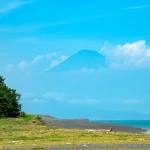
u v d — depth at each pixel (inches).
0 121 2898.6
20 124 2807.6
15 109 3304.6
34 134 2021.4
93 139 1734.7
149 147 1391.5
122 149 1322.6
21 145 1467.8
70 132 2187.5
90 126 3083.2
